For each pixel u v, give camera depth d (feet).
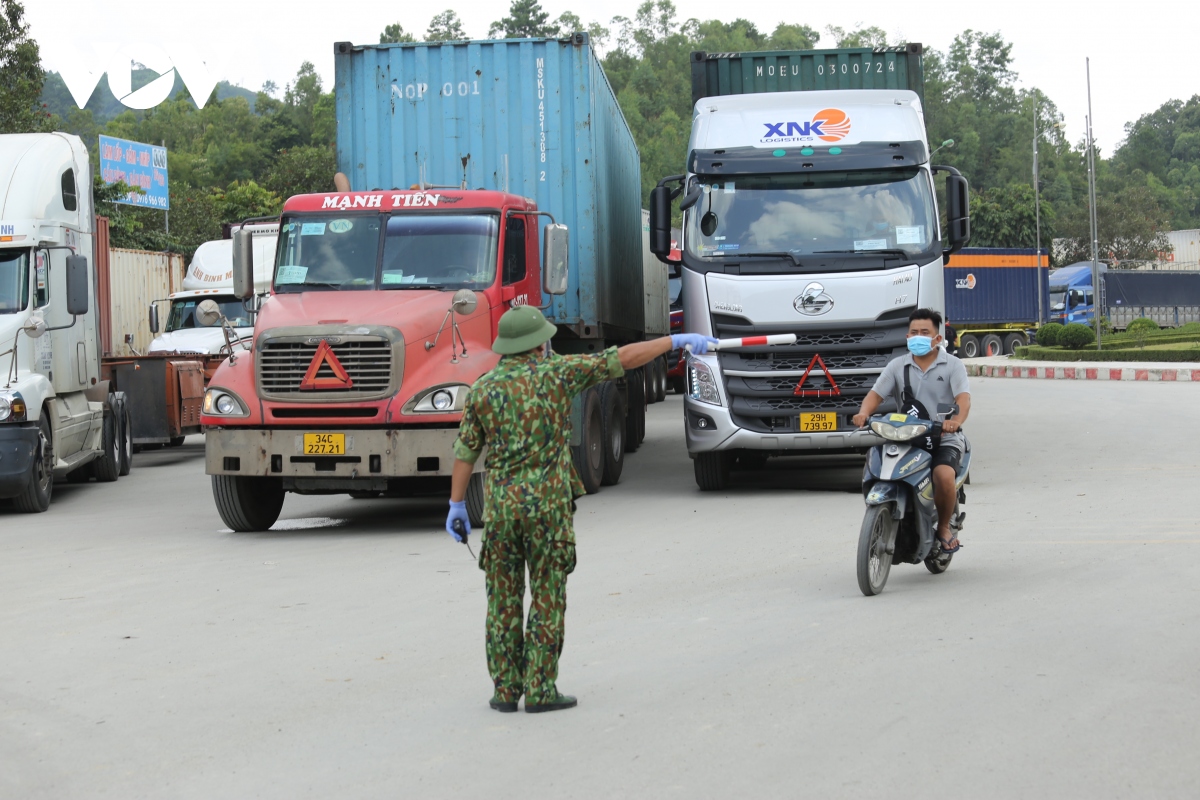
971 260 465.06
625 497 118.11
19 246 121.80
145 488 140.77
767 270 110.73
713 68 138.62
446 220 105.70
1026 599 65.26
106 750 44.73
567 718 46.88
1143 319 529.04
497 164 124.57
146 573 81.97
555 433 47.60
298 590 74.38
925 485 69.41
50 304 125.18
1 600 73.56
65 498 132.26
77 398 136.36
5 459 112.68
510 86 124.36
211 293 200.64
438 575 78.33
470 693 50.85
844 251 110.93
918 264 110.22
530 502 46.91
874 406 73.67
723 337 111.65
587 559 82.84
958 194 114.21
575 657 56.13
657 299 228.84
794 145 114.93
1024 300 476.95
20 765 43.42
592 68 124.98
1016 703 46.70
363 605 69.26
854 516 99.35
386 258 104.68
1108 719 44.47
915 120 116.98
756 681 50.93
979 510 99.76
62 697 51.78
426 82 124.98
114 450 149.28
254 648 59.67
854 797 37.76
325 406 93.81
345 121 125.39
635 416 165.07
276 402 94.68
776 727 44.75
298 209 107.55
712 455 118.01
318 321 95.09
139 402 167.63
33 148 129.80
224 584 77.10
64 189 130.41
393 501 124.36
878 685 49.70
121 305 250.57
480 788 39.65
